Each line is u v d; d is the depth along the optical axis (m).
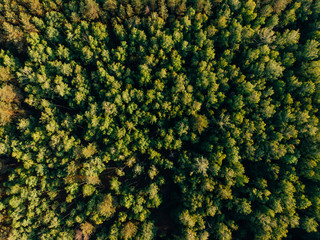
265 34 35.03
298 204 33.25
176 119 36.34
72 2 34.62
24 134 34.41
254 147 34.31
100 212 31.89
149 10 36.16
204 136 35.69
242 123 34.53
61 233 32.16
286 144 34.19
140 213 32.88
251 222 33.88
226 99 36.06
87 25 35.19
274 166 33.56
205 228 32.66
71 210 33.38
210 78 34.31
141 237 31.66
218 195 31.80
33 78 34.44
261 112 34.66
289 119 34.50
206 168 32.44
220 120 34.06
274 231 32.38
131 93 34.66
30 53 33.75
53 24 35.41
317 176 33.59
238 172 32.88
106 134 36.03
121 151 34.47
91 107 34.50
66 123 34.53
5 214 33.16
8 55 35.19
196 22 35.97
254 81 35.16
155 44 35.00
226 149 33.78
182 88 33.75
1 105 33.41
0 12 34.72
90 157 34.00
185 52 36.19
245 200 32.22
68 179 33.38
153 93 34.69
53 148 33.84
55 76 35.62
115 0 33.94
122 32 35.28
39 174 33.88
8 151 34.56
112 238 31.66
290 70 36.31
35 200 33.28
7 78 34.44
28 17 34.34
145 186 36.28
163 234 34.88
